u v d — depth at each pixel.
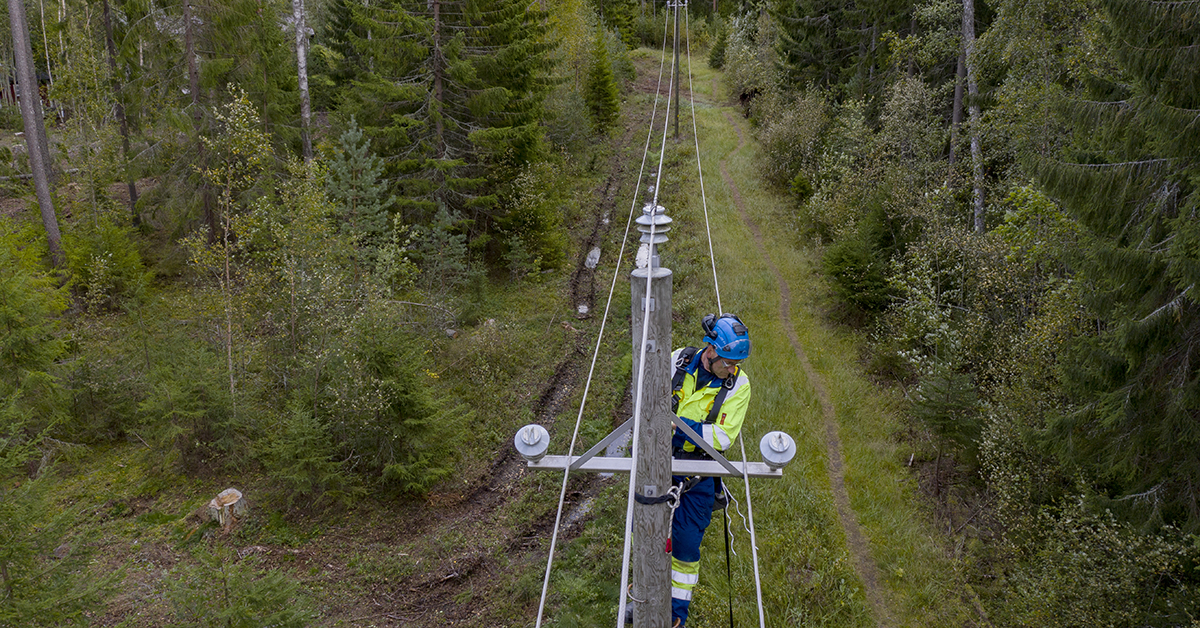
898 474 12.84
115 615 9.95
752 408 14.09
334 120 24.25
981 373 14.16
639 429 2.79
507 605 10.17
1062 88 13.83
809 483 12.36
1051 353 11.83
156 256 22.83
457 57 19.39
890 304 17.11
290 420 12.55
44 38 33.50
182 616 8.41
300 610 8.62
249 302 15.20
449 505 12.26
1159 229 9.26
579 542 11.24
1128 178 9.31
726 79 43.88
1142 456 9.57
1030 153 10.55
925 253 16.44
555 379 16.14
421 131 20.23
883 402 14.85
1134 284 9.04
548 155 25.59
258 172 21.30
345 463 12.64
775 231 23.25
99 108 23.56
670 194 26.20
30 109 19.12
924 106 20.97
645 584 3.21
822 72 32.28
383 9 19.41
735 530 11.12
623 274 21.16
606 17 54.16
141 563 11.11
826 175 24.67
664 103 39.62
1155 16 8.50
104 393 14.71
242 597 7.95
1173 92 8.61
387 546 11.44
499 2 19.56
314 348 13.73
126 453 14.11
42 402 13.71
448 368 16.02
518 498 12.39
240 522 11.95
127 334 17.44
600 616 9.82
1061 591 9.38
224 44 21.14
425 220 20.50
